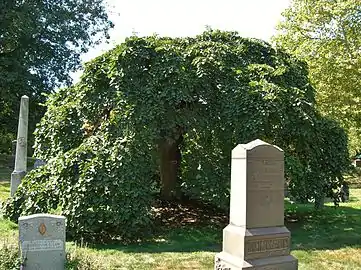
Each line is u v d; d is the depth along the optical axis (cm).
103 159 825
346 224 1017
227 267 516
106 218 775
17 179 1113
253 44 1200
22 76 2250
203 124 1009
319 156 1066
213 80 1031
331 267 630
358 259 679
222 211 1204
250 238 504
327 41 2070
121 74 955
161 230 923
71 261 548
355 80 1966
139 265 618
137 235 808
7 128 2461
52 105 1187
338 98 1981
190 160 1184
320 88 1997
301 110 978
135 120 894
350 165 1141
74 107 1035
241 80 1025
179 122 980
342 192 1154
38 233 529
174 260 654
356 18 2031
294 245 779
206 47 1087
